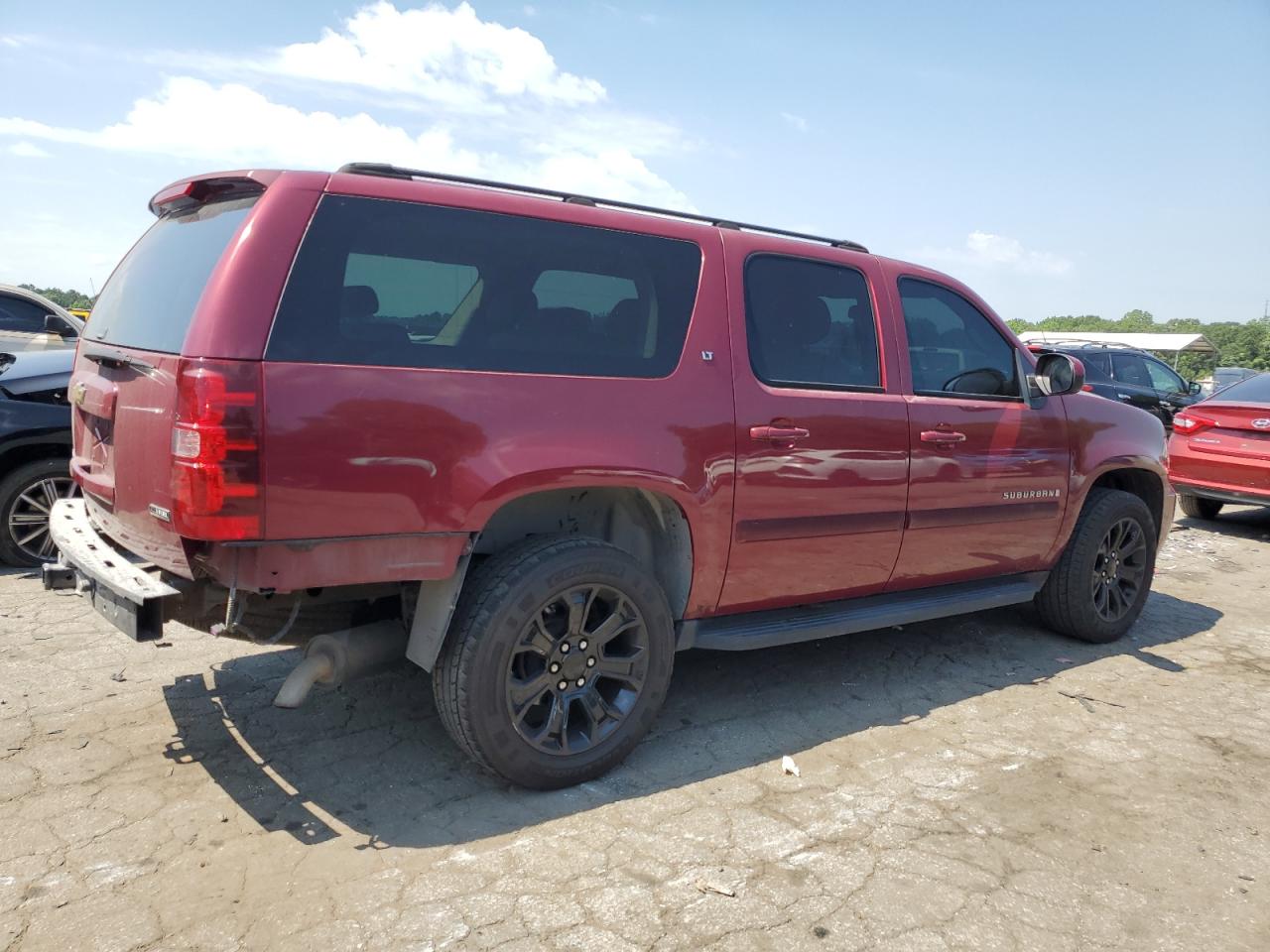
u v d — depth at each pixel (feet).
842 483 12.60
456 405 9.45
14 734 11.36
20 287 26.86
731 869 8.92
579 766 10.49
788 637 12.51
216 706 12.41
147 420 9.00
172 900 8.13
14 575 18.20
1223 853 9.57
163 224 11.62
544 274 10.50
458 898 8.30
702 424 11.21
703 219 12.47
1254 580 22.88
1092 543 16.28
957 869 9.05
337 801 10.03
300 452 8.56
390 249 9.45
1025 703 13.78
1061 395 15.53
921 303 14.42
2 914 7.85
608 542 11.56
